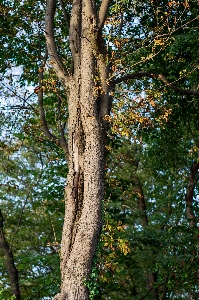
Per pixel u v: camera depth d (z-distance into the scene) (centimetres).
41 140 1377
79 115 923
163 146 1700
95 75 941
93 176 880
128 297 1977
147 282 1997
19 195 2011
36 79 1463
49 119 1470
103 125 920
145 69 1439
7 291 1755
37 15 1365
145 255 1447
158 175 1911
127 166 1880
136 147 1894
